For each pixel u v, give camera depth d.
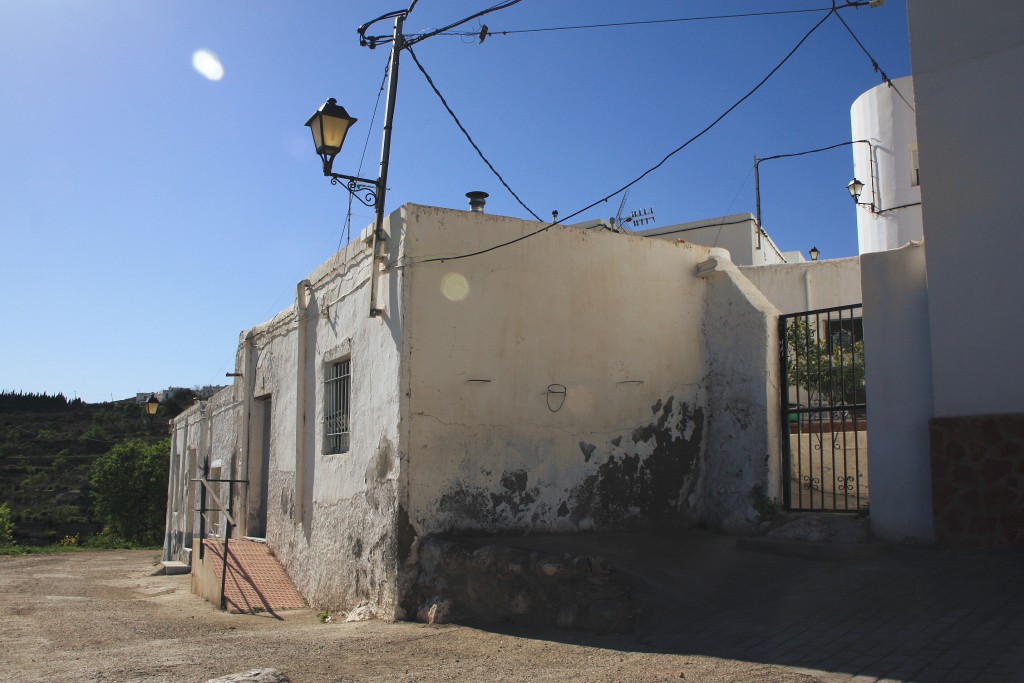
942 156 7.46
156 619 8.92
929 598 5.79
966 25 7.43
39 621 8.79
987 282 7.09
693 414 10.00
